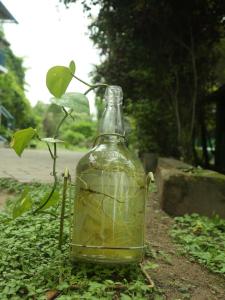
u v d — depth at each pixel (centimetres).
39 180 119
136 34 165
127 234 39
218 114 227
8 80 514
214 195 83
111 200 39
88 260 39
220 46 181
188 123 171
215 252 56
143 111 219
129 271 42
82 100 39
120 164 40
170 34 160
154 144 221
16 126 539
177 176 83
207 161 229
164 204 83
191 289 43
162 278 45
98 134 42
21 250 46
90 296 35
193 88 171
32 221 59
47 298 36
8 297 37
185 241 60
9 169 158
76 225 40
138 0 146
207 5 153
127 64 198
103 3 160
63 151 413
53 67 37
